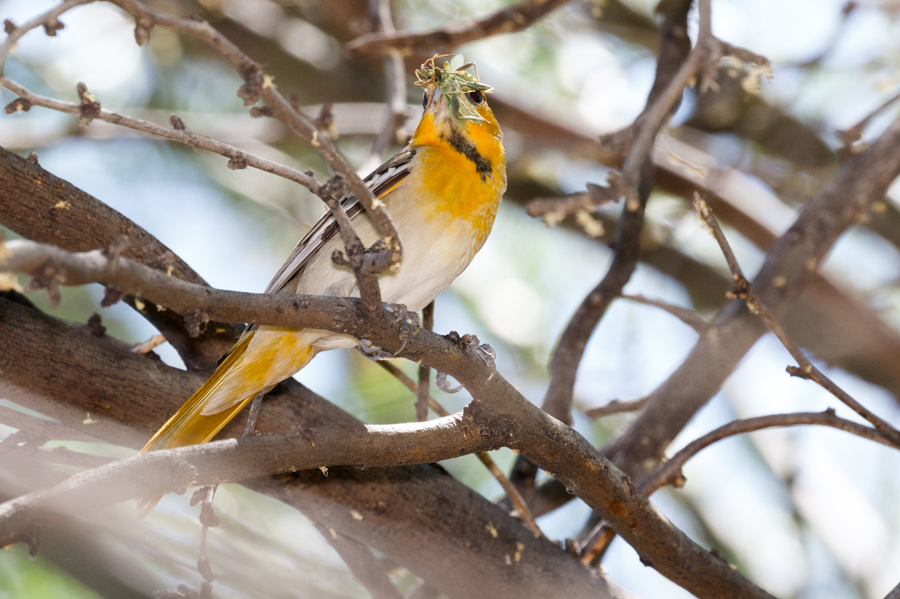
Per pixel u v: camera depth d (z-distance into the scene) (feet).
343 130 43.47
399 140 35.78
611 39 45.75
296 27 48.65
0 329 20.39
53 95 39.17
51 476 21.63
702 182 43.09
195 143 15.02
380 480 23.41
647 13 45.29
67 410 21.75
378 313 17.25
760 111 44.98
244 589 24.95
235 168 15.49
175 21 13.58
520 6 32.12
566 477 20.72
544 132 44.19
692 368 30.96
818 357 43.62
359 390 35.70
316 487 23.08
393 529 23.73
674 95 22.34
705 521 40.09
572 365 29.63
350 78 49.39
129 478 15.75
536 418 19.76
